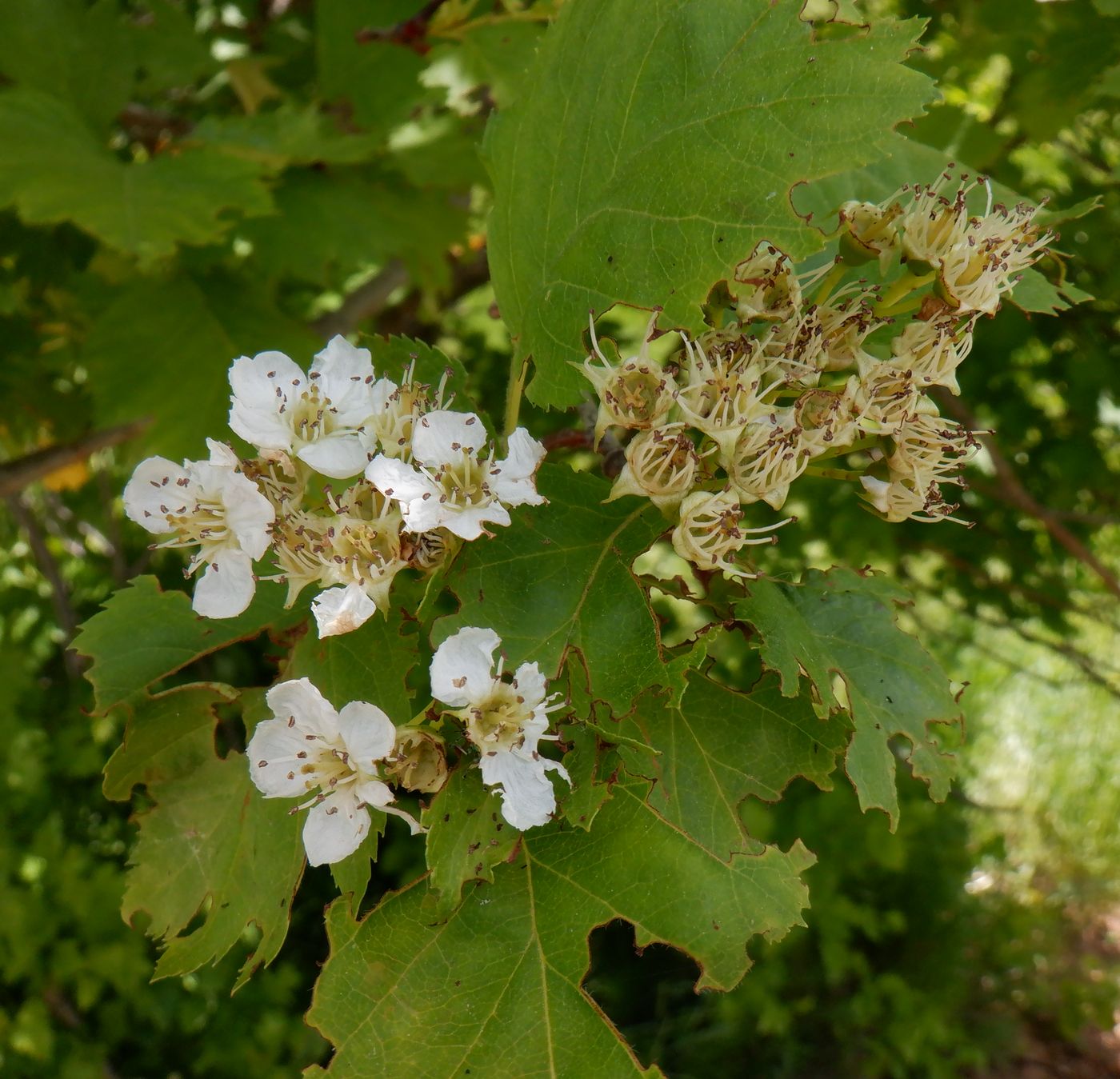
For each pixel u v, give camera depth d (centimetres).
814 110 14
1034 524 45
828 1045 61
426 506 14
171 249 24
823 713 15
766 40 15
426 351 17
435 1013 15
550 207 17
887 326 18
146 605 17
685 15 16
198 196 25
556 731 14
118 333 29
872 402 16
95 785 59
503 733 14
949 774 17
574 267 16
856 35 14
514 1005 15
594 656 15
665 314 15
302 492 16
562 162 17
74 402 39
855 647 17
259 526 15
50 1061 50
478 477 15
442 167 32
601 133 16
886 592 18
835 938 57
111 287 31
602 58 17
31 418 39
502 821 14
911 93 14
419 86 33
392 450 15
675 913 15
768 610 15
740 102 15
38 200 24
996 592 48
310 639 16
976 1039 65
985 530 45
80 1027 52
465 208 36
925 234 17
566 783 14
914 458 16
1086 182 36
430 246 33
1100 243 35
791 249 14
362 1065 14
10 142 25
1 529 59
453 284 46
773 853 15
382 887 57
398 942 15
